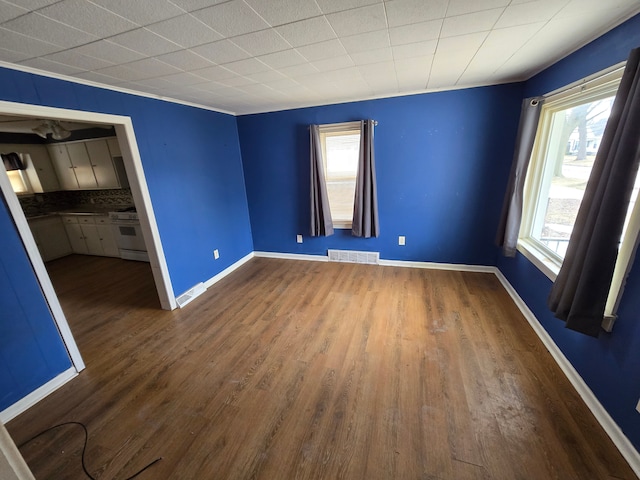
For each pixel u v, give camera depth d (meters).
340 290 3.31
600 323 1.50
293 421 1.68
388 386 1.90
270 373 2.07
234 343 2.44
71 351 2.10
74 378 2.10
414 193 3.59
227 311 2.97
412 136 3.40
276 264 4.27
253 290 3.43
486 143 3.20
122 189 5.01
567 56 2.09
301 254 4.40
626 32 1.53
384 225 3.83
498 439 1.52
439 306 2.85
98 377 2.10
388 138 3.49
